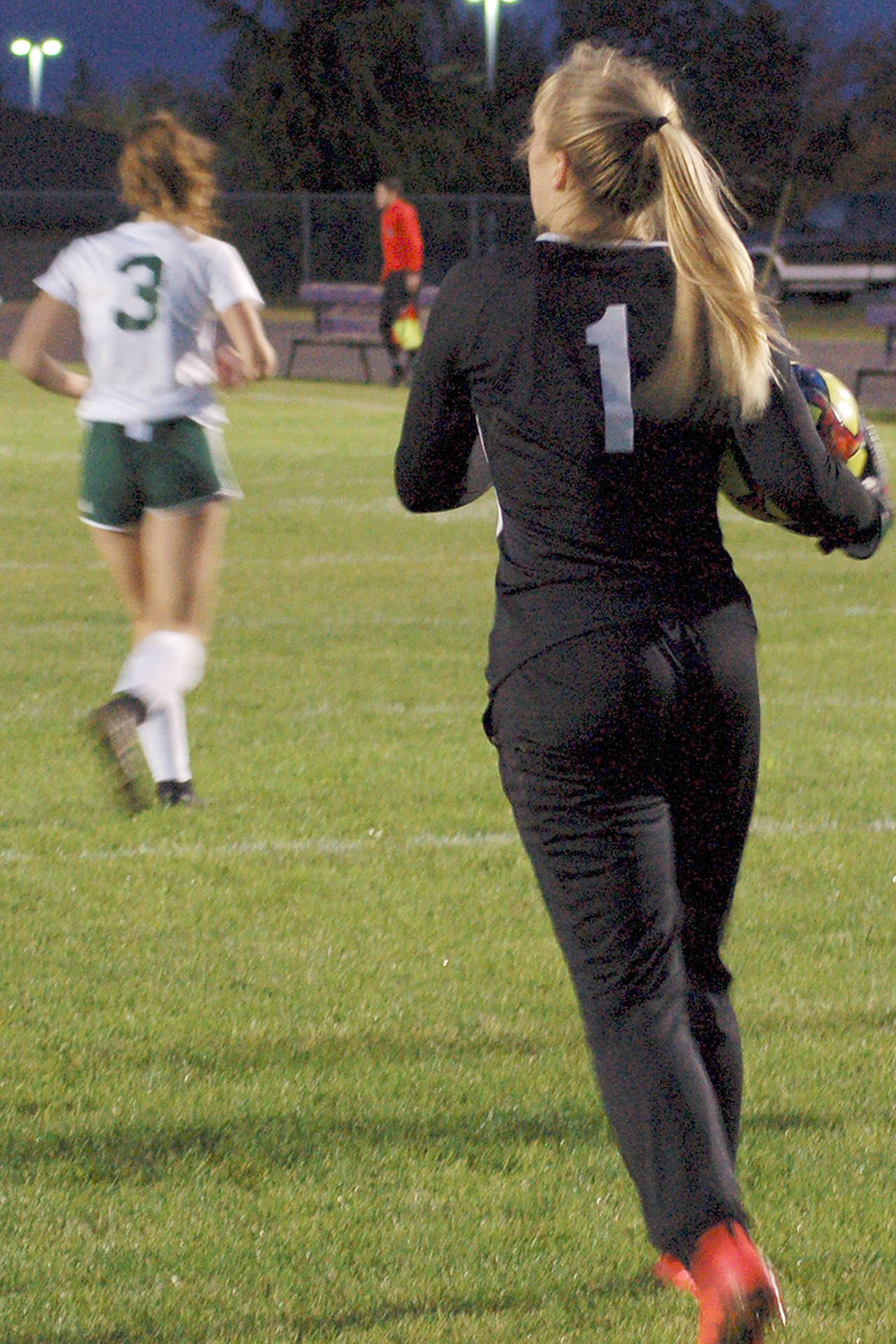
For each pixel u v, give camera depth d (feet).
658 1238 26.86
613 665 27.14
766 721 78.69
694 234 27.55
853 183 471.21
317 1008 45.98
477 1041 44.09
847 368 291.99
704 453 27.68
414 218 254.27
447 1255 33.55
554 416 27.40
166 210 62.54
